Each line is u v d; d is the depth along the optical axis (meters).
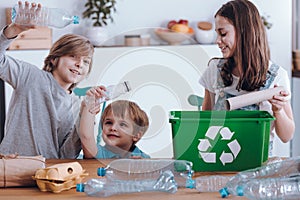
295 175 1.78
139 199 1.71
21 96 2.62
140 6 4.95
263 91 2.15
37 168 1.86
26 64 2.66
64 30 4.79
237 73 2.58
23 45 4.33
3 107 4.26
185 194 1.75
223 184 1.80
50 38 4.39
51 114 2.58
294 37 5.27
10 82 2.63
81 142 2.20
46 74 2.65
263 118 1.96
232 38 2.56
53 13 2.15
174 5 5.00
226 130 1.97
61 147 2.50
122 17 4.93
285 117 2.35
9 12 4.49
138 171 1.90
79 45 2.71
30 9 2.14
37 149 2.56
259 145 1.98
